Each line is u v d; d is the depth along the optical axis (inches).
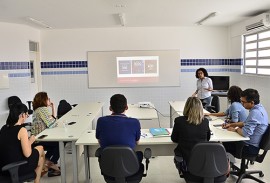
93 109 197.0
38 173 119.7
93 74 291.4
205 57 291.3
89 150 127.1
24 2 163.2
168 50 289.0
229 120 140.6
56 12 194.2
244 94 119.8
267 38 225.0
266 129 116.3
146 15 215.2
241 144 118.6
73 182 126.6
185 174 101.3
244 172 129.1
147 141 112.0
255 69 246.8
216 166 91.0
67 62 290.2
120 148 89.9
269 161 156.5
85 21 238.7
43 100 147.4
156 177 139.3
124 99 102.0
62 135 124.6
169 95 295.3
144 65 290.4
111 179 97.4
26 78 257.1
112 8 185.3
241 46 264.2
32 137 117.1
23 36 251.9
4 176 101.0
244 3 176.7
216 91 273.3
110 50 288.7
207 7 187.5
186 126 101.1
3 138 102.3
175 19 237.0
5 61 239.0
